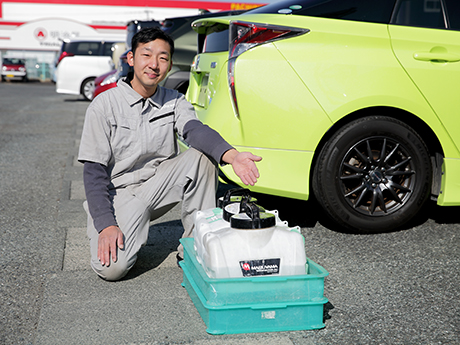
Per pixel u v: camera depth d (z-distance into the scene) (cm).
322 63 269
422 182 288
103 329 185
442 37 283
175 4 3238
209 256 178
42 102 1388
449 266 250
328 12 279
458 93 281
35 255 263
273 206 359
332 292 220
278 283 178
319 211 346
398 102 274
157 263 254
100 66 1376
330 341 178
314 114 269
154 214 244
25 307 204
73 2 3328
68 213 345
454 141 284
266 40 269
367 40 276
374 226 289
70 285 225
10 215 339
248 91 269
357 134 278
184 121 230
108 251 211
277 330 182
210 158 229
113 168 231
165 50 216
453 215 341
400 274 240
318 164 281
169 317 195
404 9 284
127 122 225
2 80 3058
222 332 179
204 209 232
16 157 563
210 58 309
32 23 3297
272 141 271
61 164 529
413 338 181
